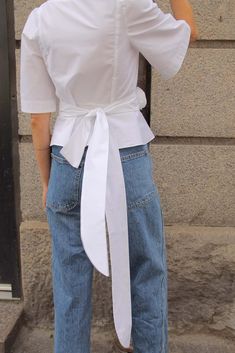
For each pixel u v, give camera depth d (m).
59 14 1.80
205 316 3.10
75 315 2.08
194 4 2.83
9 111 3.11
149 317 2.13
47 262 3.14
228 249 3.02
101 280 3.10
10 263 3.33
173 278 3.07
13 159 3.15
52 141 1.99
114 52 1.79
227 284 3.05
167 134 2.98
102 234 1.86
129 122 1.92
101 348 3.02
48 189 2.04
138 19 1.77
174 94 2.93
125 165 1.93
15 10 2.90
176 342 3.06
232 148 2.98
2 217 3.29
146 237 2.03
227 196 3.04
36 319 3.22
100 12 1.75
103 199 1.85
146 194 1.99
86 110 1.91
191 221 3.08
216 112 2.95
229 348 3.02
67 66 1.83
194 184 3.04
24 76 1.94
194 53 2.88
